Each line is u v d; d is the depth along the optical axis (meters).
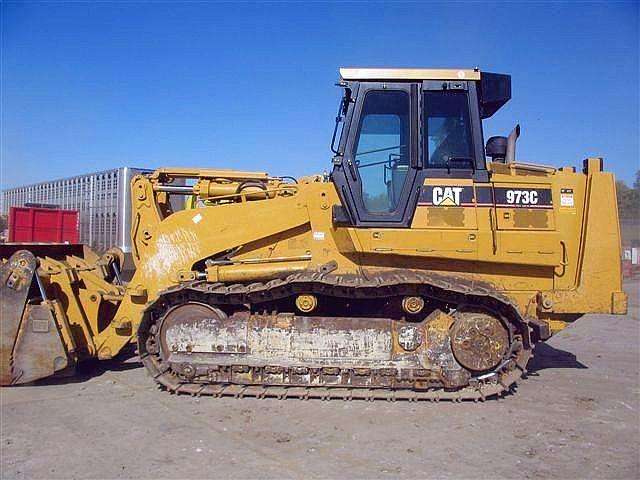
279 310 6.55
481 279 6.48
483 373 6.28
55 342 6.59
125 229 11.21
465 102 6.46
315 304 6.31
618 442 5.16
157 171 7.29
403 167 6.44
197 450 4.86
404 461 4.68
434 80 6.47
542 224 6.30
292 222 6.62
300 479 4.32
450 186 6.32
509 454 4.86
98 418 5.64
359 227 6.35
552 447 5.02
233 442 5.05
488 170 6.45
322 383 6.29
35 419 5.61
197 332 6.38
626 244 32.28
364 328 6.27
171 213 7.53
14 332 6.60
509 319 6.19
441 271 6.46
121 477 4.35
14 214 10.75
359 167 6.43
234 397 6.29
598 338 10.58
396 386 6.26
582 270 6.57
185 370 6.36
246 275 6.45
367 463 4.63
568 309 6.49
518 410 6.01
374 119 6.49
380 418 5.70
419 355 6.23
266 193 7.02
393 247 6.30
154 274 6.88
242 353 6.33
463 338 6.13
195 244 6.81
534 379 7.35
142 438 5.13
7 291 6.61
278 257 6.72
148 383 6.86
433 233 6.27
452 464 4.63
